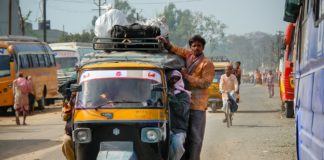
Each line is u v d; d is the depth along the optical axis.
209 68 10.47
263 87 75.69
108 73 9.70
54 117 29.25
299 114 9.99
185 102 9.94
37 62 35.97
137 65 9.73
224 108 21.53
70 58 43.34
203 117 10.47
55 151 15.88
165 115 9.47
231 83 21.59
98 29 11.70
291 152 14.77
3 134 20.98
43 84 36.97
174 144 9.83
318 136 7.30
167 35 11.63
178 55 10.63
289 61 24.70
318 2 7.81
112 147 9.27
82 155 9.38
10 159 14.70
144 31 10.64
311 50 8.38
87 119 9.35
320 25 7.44
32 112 31.98
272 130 20.11
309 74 8.55
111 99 9.47
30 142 18.33
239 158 13.94
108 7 12.03
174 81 9.91
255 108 32.56
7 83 31.33
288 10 11.23
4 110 33.00
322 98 7.01
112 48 10.55
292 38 23.83
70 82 10.41
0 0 61.75
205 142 16.77
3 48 31.42
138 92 9.52
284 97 25.12
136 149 9.25
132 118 9.27
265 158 13.89
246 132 19.50
